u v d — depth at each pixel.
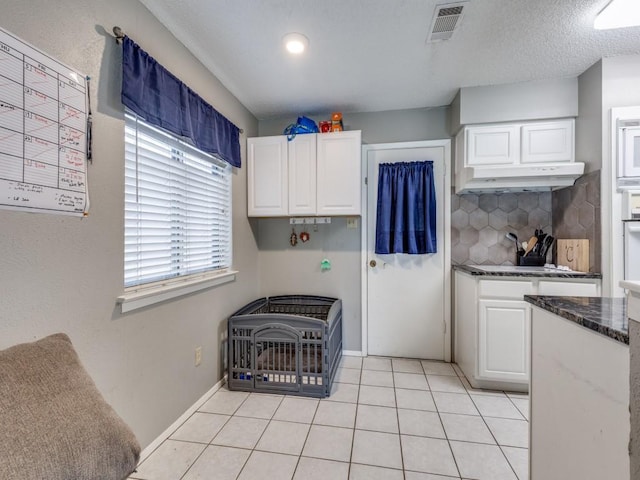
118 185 1.39
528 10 1.59
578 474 0.94
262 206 2.71
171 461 1.52
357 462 1.51
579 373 0.94
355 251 2.94
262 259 3.06
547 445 1.13
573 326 0.97
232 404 2.05
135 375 1.49
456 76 2.26
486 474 1.44
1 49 0.96
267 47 1.89
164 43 1.68
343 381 2.38
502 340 2.19
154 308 1.62
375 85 2.39
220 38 1.80
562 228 2.48
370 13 1.61
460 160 2.60
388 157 2.88
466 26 1.71
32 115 1.04
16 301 1.01
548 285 2.12
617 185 2.01
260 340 2.22
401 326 2.88
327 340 2.14
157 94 1.55
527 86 2.34
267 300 2.96
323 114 2.94
